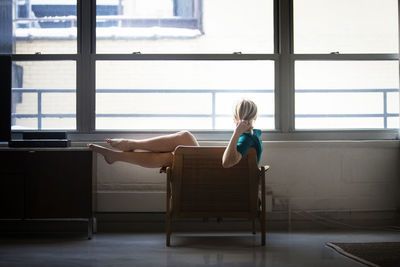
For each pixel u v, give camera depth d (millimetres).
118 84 4168
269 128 4148
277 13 4145
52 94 4086
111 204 3867
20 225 3762
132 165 3949
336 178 4012
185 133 3506
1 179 3340
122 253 2762
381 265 2357
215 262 2508
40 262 2516
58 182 3352
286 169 3988
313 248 2898
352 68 4164
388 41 4211
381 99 4195
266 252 2783
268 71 4152
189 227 3729
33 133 3580
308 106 4156
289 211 3975
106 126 4191
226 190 3000
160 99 4277
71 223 3814
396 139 4133
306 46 4145
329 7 4156
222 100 4301
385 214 4039
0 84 3686
